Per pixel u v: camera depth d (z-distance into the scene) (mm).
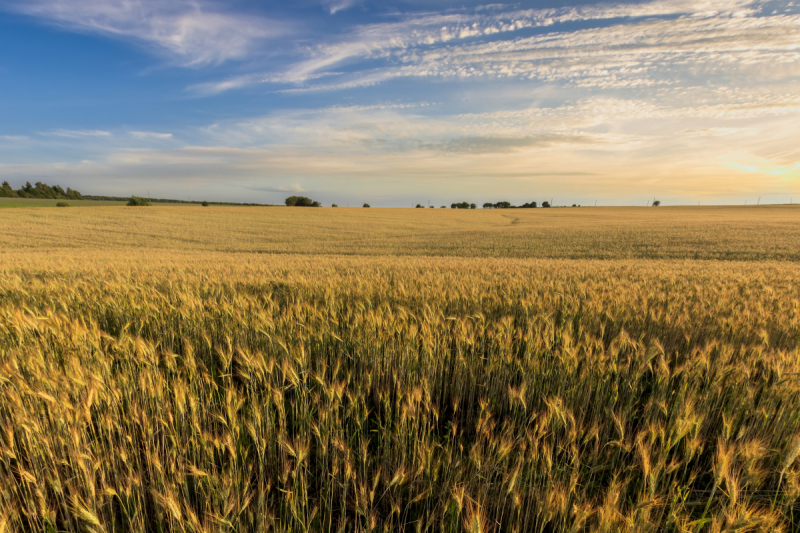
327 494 2338
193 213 55031
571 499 2207
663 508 2070
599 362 3326
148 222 43594
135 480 2107
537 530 2113
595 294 5980
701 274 9664
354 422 3217
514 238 32125
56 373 2836
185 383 3117
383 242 31141
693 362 3268
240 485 2336
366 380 3635
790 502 2131
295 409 3088
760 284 7957
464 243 29484
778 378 2914
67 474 2439
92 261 13078
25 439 2496
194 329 4680
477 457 2303
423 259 15953
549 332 3891
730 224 39094
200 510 2336
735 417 2877
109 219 44656
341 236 36688
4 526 1953
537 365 3416
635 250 23531
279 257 17078
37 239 30547
